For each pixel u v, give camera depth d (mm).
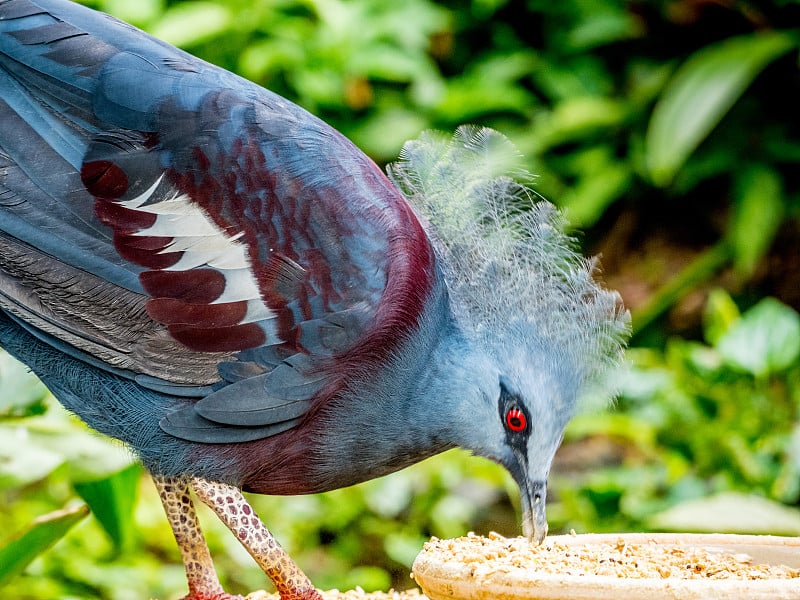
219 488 5387
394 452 5539
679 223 13883
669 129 11953
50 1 5477
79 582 9906
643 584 4035
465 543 4988
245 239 5254
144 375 5293
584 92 13477
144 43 5465
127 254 5223
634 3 13562
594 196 13047
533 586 4168
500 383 5559
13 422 6680
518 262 5684
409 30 12625
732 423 10227
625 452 12086
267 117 5379
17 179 5246
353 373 5293
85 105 5297
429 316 5422
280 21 12227
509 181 5762
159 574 10250
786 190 13523
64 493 10289
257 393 5223
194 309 5227
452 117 12969
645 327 13312
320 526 11078
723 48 12562
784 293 13367
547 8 13523
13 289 5266
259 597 5645
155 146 5266
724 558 4828
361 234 5289
